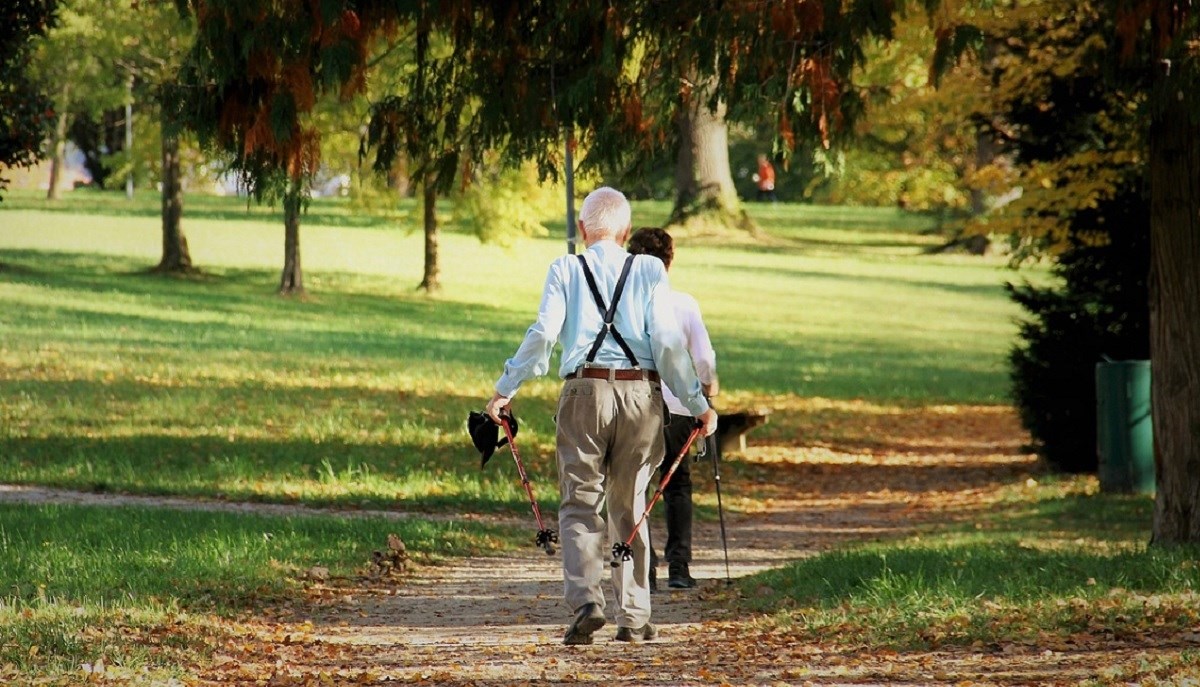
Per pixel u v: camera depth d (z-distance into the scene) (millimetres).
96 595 14594
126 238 84750
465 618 15789
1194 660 10852
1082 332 34000
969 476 36625
